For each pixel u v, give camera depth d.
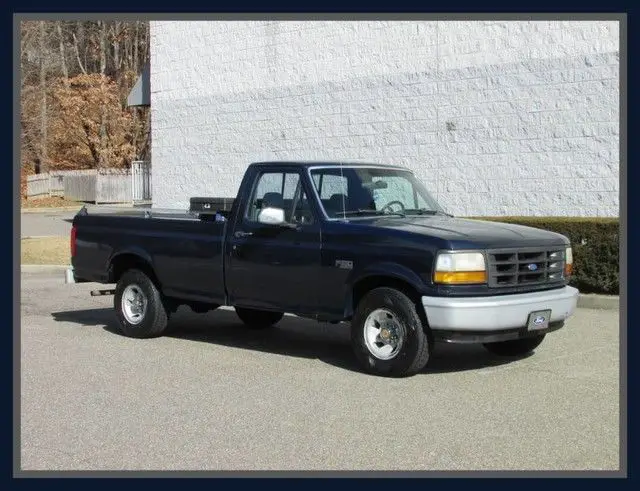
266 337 10.55
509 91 15.06
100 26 52.53
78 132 46.97
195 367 8.79
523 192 14.95
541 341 9.09
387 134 17.00
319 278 8.66
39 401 7.49
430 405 7.20
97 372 8.60
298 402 7.35
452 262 7.74
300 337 10.55
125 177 44.59
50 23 49.16
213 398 7.52
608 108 13.83
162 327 10.41
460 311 7.65
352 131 17.67
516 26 14.91
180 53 21.59
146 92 24.50
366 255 8.26
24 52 36.59
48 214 36.81
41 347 9.94
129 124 48.06
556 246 8.60
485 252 7.89
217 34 20.56
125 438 6.42
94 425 6.76
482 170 15.51
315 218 8.78
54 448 6.21
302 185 9.01
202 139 21.22
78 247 11.30
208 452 6.07
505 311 7.82
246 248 9.30
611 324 10.88
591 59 13.99
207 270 9.71
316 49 18.30
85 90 47.78
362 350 8.34
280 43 19.08
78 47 53.69
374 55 17.17
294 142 18.94
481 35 15.41
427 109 16.30
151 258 10.29
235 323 11.65
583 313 11.68
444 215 9.61
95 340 10.38
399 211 9.35
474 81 15.55
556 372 8.38
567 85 14.30
